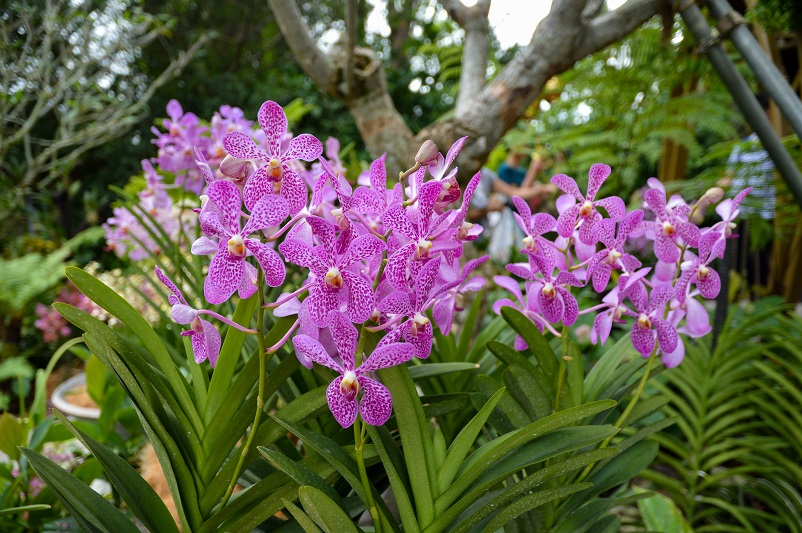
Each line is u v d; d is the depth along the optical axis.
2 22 1.88
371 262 0.32
